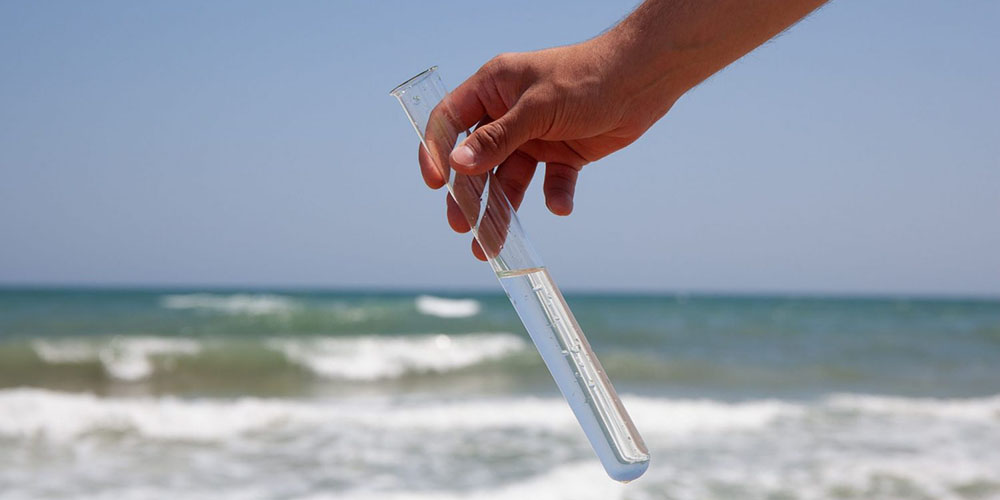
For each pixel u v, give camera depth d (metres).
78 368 12.79
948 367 15.29
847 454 6.63
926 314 39.34
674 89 1.24
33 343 13.57
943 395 11.44
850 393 11.41
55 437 6.83
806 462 6.33
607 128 1.26
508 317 25.19
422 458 6.29
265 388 11.66
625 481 1.12
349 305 32.31
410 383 12.27
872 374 13.95
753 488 5.57
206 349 13.41
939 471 6.08
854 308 48.31
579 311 35.12
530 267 1.16
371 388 11.67
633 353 16.11
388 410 8.41
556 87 1.20
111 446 6.58
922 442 7.18
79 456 6.25
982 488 5.63
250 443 6.76
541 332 1.16
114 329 20.11
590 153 1.45
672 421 8.05
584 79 1.21
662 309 39.78
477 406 8.75
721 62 1.21
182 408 7.98
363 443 6.80
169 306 31.00
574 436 7.18
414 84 1.22
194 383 12.18
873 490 5.56
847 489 5.57
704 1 1.18
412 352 14.73
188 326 21.16
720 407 8.95
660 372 13.38
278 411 8.04
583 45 1.24
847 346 19.34
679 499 5.27
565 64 1.22
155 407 7.98
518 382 12.40
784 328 25.17
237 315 24.34
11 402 7.83
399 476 5.76
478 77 1.27
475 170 1.16
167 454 6.35
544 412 8.34
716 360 15.23
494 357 14.72
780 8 1.15
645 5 1.23
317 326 21.67
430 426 7.56
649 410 8.61
